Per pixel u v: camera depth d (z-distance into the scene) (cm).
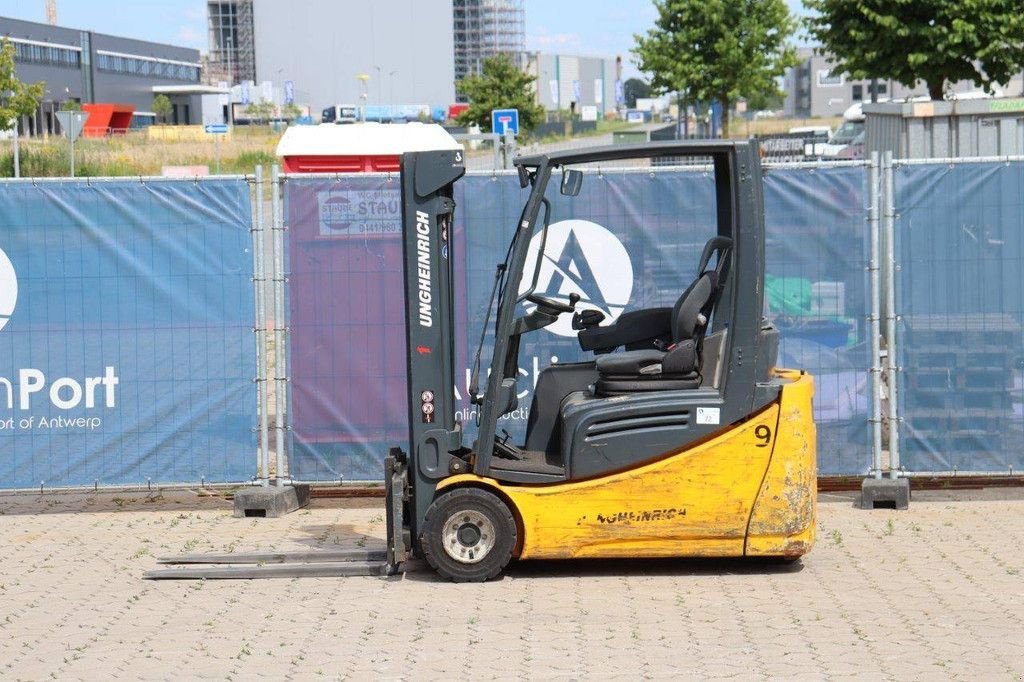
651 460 734
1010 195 912
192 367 934
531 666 596
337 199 925
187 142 5975
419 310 748
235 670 599
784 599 704
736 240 726
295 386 937
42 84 4059
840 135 3488
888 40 2206
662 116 11475
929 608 683
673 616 675
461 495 739
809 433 740
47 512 965
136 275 927
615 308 934
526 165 732
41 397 931
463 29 13825
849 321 925
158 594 735
